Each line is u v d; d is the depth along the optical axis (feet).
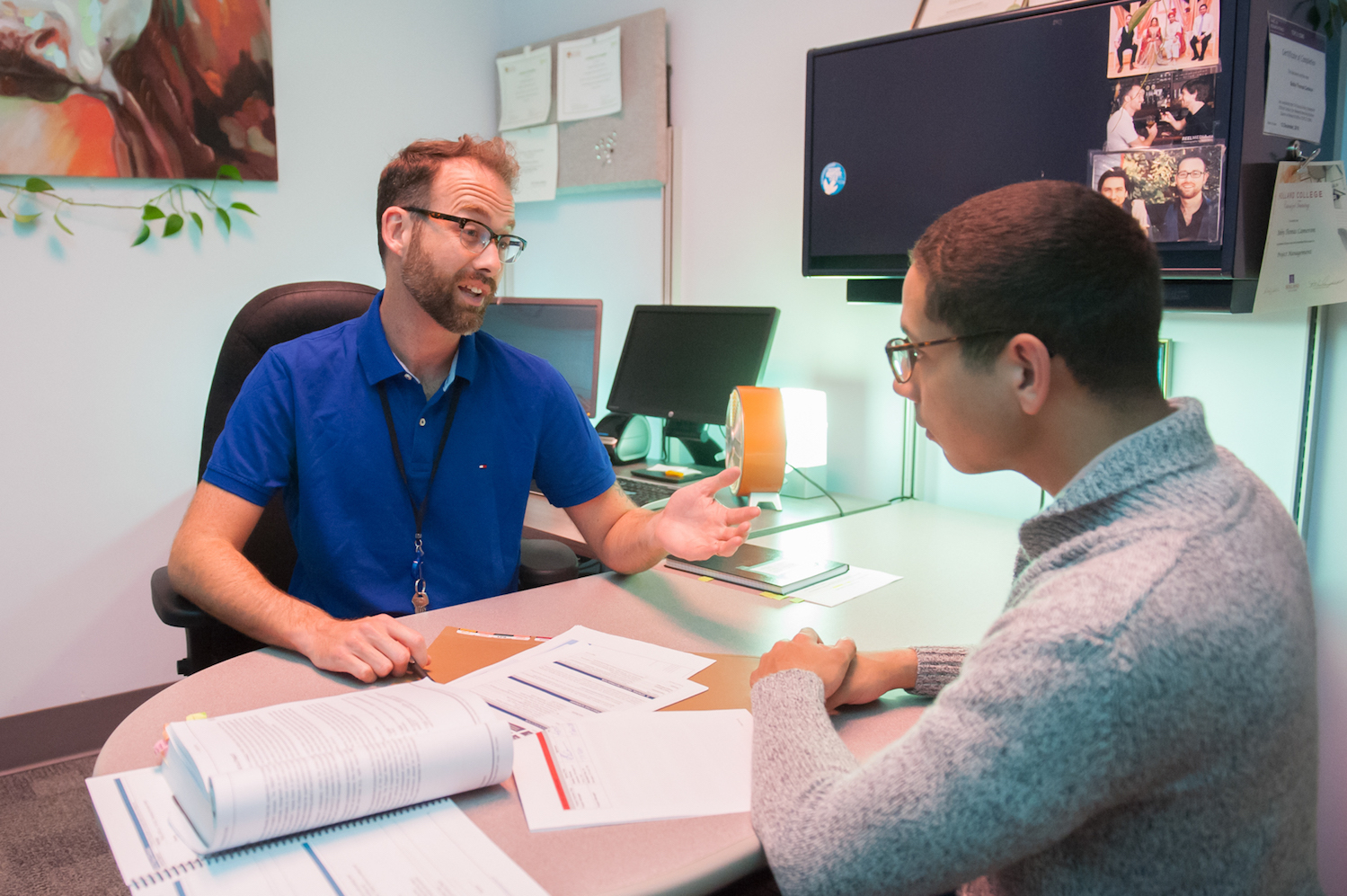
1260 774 1.87
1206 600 1.82
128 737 2.78
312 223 8.42
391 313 4.49
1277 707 1.85
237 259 8.01
